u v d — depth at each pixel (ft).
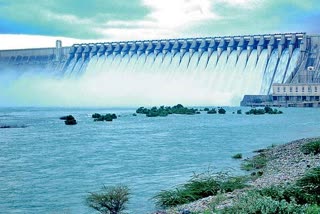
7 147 246.88
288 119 479.82
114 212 99.55
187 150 228.02
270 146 234.38
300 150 182.19
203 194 112.06
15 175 159.63
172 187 131.23
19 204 115.65
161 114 545.44
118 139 286.05
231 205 83.82
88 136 306.55
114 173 161.68
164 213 92.99
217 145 248.93
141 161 191.31
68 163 187.62
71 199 120.47
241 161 184.75
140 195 120.57
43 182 145.79
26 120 480.64
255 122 436.76
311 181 89.04
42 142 271.49
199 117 522.06
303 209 72.84
